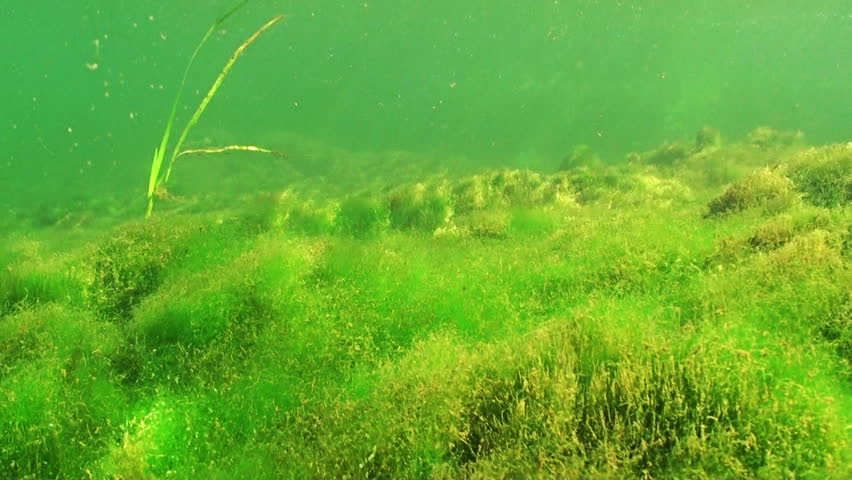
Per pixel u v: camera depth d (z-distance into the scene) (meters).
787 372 2.81
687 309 3.97
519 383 3.13
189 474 2.92
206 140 25.41
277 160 21.30
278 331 4.17
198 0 49.38
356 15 54.50
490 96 38.22
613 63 42.53
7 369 3.67
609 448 2.53
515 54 48.44
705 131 17.92
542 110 33.38
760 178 7.73
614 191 10.98
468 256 6.05
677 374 2.88
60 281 5.61
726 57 44.12
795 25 45.56
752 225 5.93
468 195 10.81
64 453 3.05
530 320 4.16
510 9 48.31
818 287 3.72
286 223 8.58
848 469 2.29
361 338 4.12
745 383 2.65
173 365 4.03
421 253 6.00
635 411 2.76
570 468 2.47
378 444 2.86
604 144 26.53
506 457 2.62
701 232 5.88
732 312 3.54
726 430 2.56
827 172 7.50
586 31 45.94
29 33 69.44
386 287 4.88
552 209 9.39
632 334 3.25
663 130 28.36
